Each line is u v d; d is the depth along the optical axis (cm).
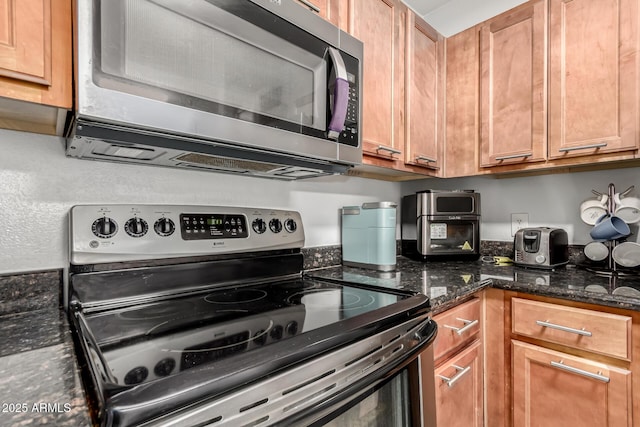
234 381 43
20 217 76
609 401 95
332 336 57
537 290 109
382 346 64
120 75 59
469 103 157
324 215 148
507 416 117
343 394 55
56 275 79
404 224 184
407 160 141
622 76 116
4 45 52
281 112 86
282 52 85
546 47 133
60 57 57
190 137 72
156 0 64
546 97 133
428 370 80
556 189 160
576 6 126
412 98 143
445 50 166
